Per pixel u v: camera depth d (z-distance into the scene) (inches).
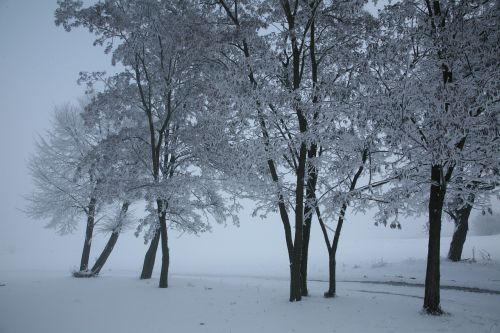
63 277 819.4
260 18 557.9
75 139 952.3
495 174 373.7
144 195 630.5
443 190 397.4
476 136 382.0
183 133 687.7
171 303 492.1
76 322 406.9
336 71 560.7
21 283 727.7
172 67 657.0
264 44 534.9
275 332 347.6
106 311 456.4
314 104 460.4
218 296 534.3
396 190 408.2
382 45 417.7
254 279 860.6
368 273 870.4
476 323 353.4
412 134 392.5
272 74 515.8
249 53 565.0
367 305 446.3
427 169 425.7
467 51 396.2
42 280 767.7
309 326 362.6
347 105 435.2
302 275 533.0
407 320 370.0
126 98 676.1
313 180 540.1
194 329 364.5
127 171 708.7
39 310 472.7
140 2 590.6
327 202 463.5
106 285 663.8
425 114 389.1
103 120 938.7
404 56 398.3
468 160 379.6
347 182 502.9
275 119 481.7
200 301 500.4
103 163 684.7
